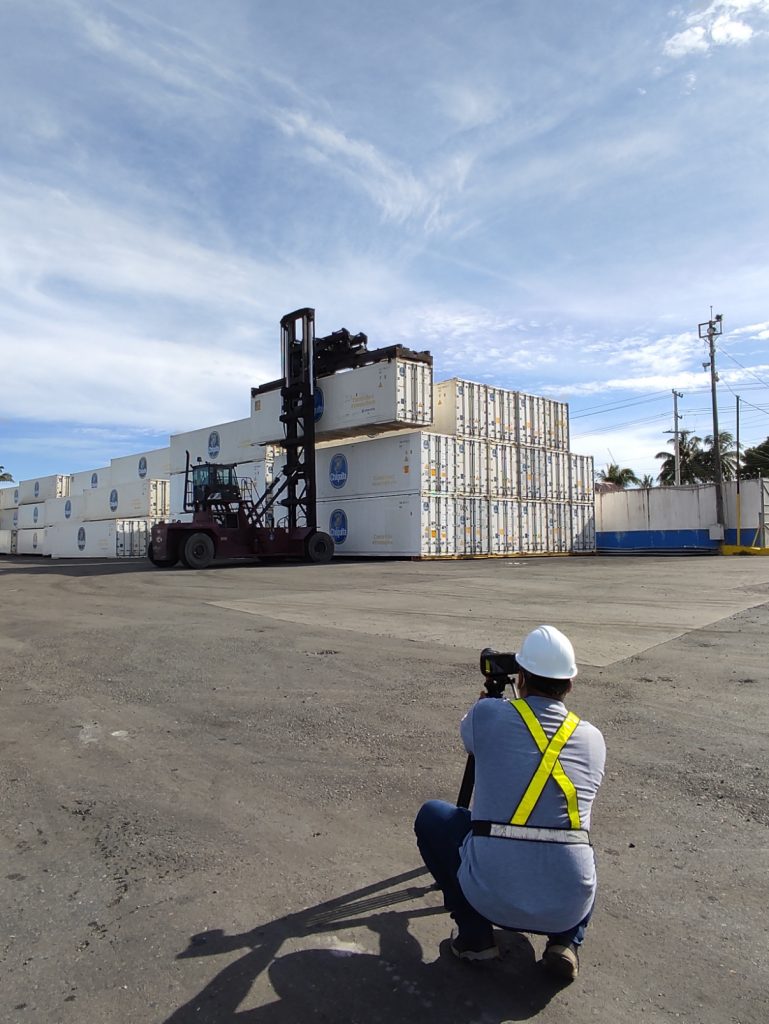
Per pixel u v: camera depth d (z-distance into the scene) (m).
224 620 9.34
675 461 47.31
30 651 7.54
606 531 33.28
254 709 5.24
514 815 2.13
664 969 2.32
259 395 28.02
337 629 8.48
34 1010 2.14
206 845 3.21
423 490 22.48
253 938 2.51
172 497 34.38
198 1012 2.14
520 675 2.39
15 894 2.82
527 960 2.41
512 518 25.45
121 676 6.31
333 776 3.98
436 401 24.86
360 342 23.55
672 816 3.43
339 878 2.92
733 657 6.59
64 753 4.42
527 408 26.42
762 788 3.71
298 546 22.22
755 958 2.37
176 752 4.40
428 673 6.20
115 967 2.35
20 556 50.28
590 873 2.12
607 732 4.60
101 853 3.15
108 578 17.02
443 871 2.41
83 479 47.88
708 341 32.50
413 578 15.31
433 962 2.38
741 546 29.02
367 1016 2.12
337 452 25.39
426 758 4.21
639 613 9.39
